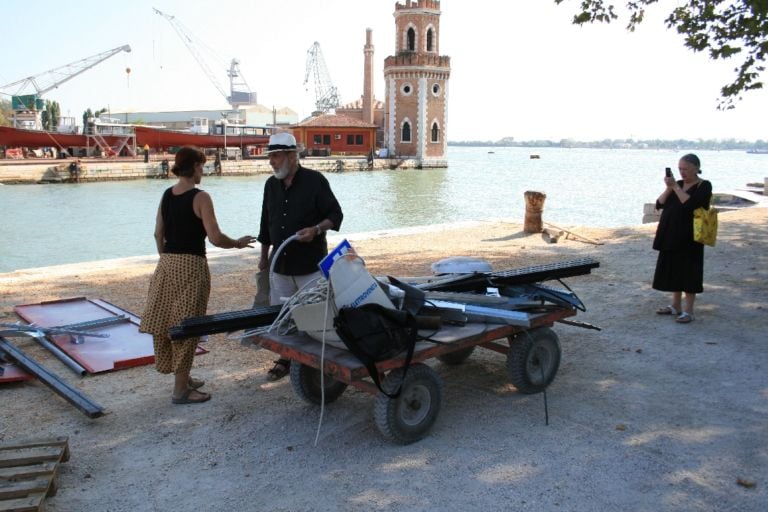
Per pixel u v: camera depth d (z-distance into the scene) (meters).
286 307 4.62
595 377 5.83
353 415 5.03
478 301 5.14
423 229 16.31
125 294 8.94
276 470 4.20
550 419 4.94
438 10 81.50
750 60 11.75
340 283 4.29
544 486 3.99
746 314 7.89
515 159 156.00
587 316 7.80
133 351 6.36
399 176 69.06
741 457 4.37
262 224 5.52
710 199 7.16
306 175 5.16
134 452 4.44
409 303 4.80
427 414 4.58
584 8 12.30
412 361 4.30
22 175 49.59
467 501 3.83
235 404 5.25
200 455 4.40
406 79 81.00
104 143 68.81
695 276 7.35
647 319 7.68
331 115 88.88
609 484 4.02
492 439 4.61
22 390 5.55
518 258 11.94
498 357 6.40
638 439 4.62
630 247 13.10
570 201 42.59
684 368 6.06
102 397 5.38
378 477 4.09
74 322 7.27
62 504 3.80
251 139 77.88
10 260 20.45
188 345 5.07
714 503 3.83
